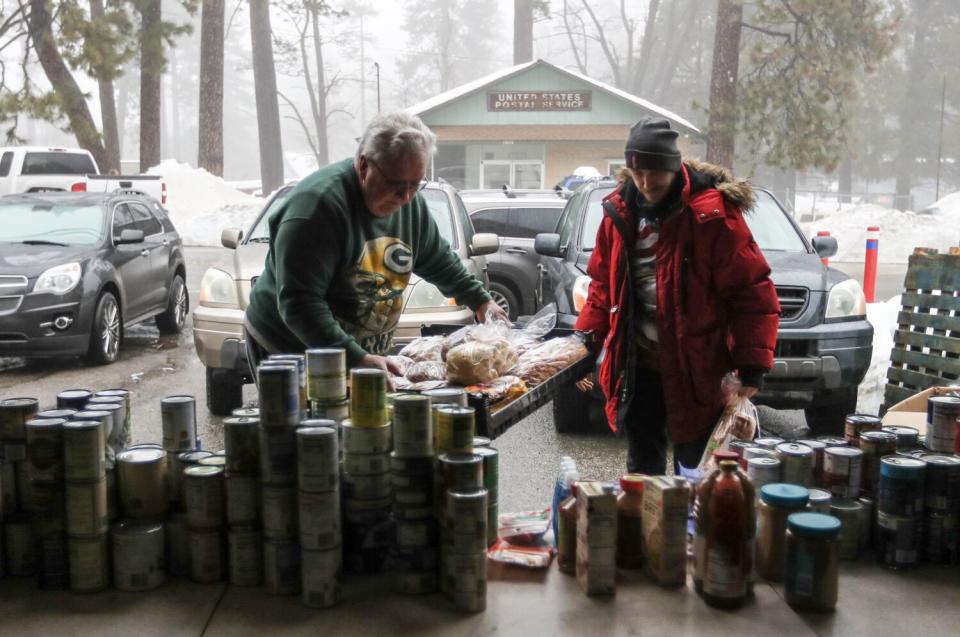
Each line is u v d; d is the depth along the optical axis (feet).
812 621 7.90
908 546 8.86
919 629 7.79
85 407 8.99
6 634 7.57
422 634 7.62
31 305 30.63
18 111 84.69
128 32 89.35
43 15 86.33
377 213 10.83
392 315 11.55
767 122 96.32
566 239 25.96
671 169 11.27
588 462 20.84
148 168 102.89
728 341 12.14
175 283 40.55
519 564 8.64
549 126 114.11
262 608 8.02
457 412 8.35
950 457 9.19
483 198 41.91
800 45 96.48
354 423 8.52
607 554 8.23
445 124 114.73
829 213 107.45
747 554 8.12
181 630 7.68
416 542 8.22
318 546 7.98
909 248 91.61
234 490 8.27
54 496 8.25
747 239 11.59
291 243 10.39
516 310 39.01
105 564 8.32
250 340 11.93
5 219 34.83
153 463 8.49
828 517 8.25
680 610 8.05
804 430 23.91
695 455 12.17
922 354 19.31
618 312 12.34
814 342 21.67
